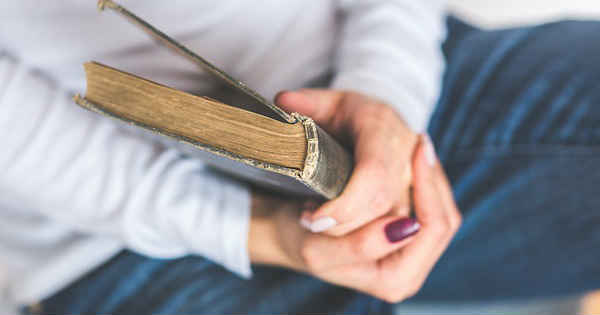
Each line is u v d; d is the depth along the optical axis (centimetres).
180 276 85
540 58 93
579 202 82
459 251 88
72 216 79
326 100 70
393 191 63
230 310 81
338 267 68
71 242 87
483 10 191
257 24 81
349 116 68
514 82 91
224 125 40
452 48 103
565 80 88
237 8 78
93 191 75
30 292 83
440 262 89
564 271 84
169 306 81
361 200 57
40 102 75
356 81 79
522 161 86
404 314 99
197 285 84
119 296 83
